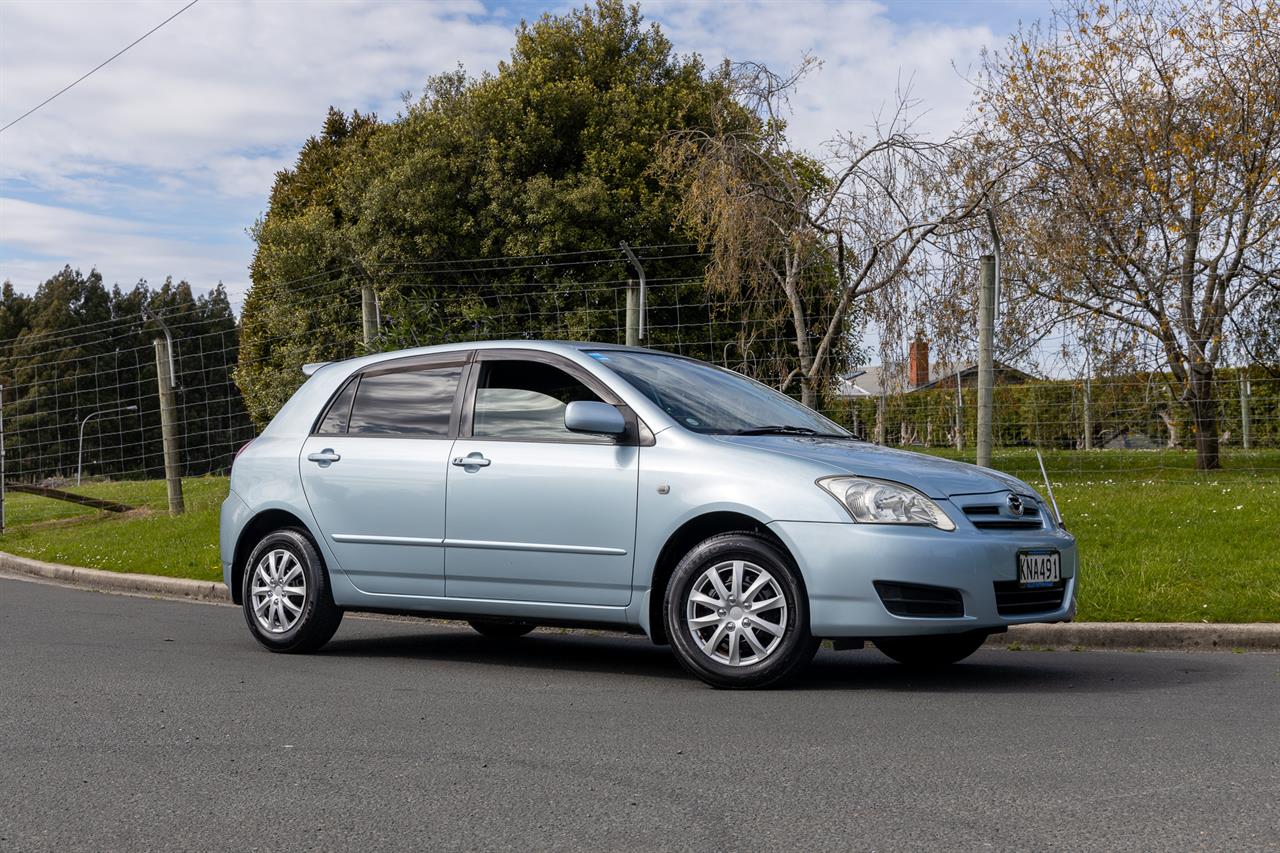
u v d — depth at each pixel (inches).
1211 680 237.6
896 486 225.3
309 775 164.4
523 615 257.4
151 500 722.8
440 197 1007.6
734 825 138.6
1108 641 290.5
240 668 261.4
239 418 2524.6
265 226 1379.2
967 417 636.7
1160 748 174.1
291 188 1514.5
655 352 283.3
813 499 224.7
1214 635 285.3
